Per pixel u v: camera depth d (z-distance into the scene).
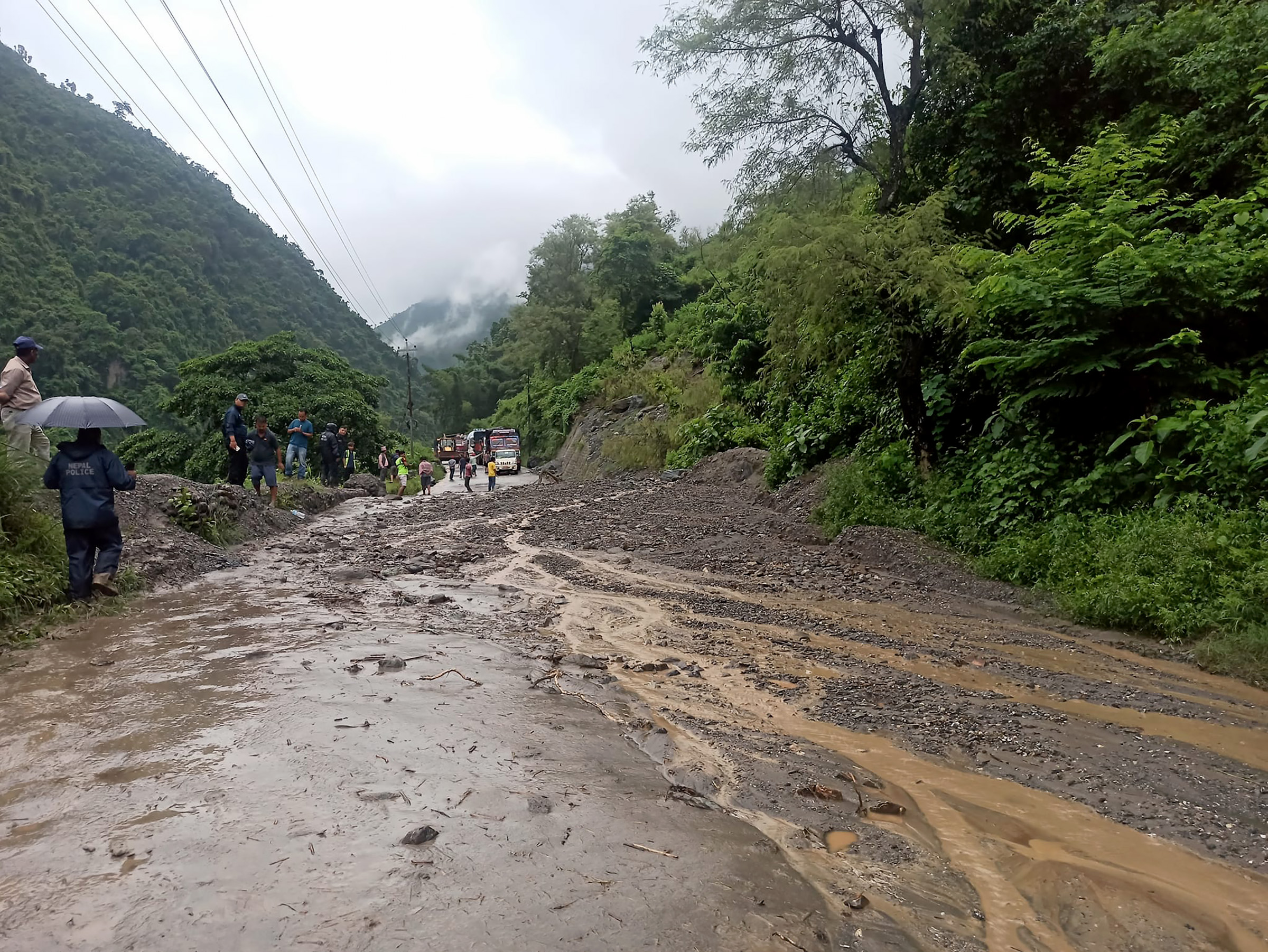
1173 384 8.00
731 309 24.97
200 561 8.38
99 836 2.44
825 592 7.66
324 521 14.54
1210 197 9.66
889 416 12.78
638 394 34.97
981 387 11.08
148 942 1.88
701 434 23.36
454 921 2.01
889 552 9.05
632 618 6.47
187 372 35.59
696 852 2.53
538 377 62.28
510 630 5.86
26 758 3.09
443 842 2.46
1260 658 5.12
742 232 13.53
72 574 6.21
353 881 2.19
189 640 5.16
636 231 52.03
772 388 17.44
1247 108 9.66
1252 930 2.33
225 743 3.27
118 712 3.66
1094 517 7.61
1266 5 10.09
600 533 11.93
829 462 14.28
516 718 3.79
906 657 5.46
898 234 9.91
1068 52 11.93
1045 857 2.74
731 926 2.10
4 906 2.02
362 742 3.32
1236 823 3.07
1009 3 12.30
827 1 12.16
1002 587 7.55
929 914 2.32
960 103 12.98
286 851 2.36
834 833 2.86
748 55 13.02
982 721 4.18
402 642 5.21
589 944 1.95
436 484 34.19
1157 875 2.64
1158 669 5.30
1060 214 9.67
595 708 4.10
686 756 3.52
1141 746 3.88
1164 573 6.29
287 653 4.82
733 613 6.70
